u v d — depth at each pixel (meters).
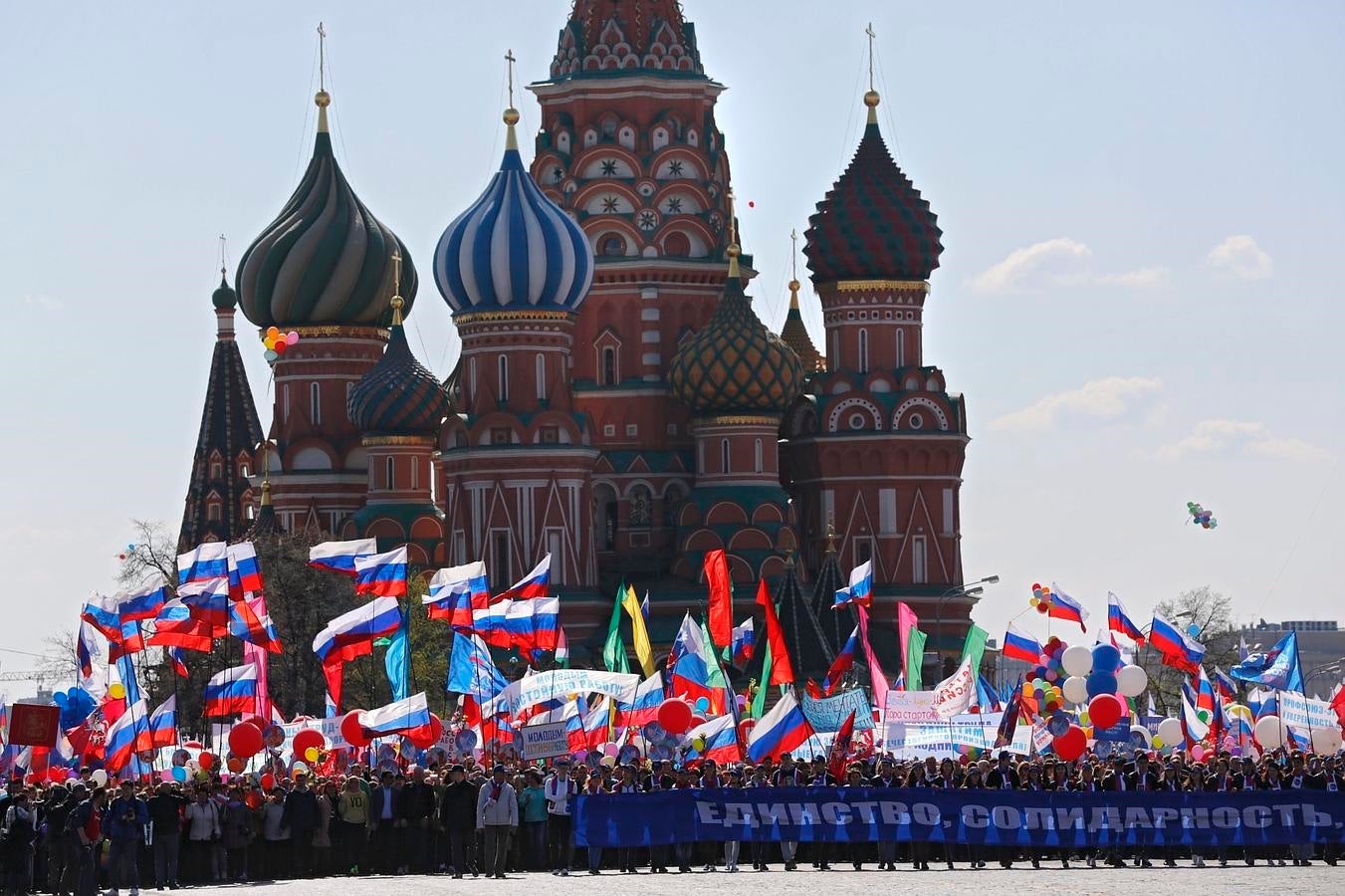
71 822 146.00
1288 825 160.88
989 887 141.00
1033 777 163.88
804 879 149.25
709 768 164.50
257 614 184.25
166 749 195.75
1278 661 195.38
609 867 166.75
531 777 163.38
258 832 161.50
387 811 163.62
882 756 173.62
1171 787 164.62
